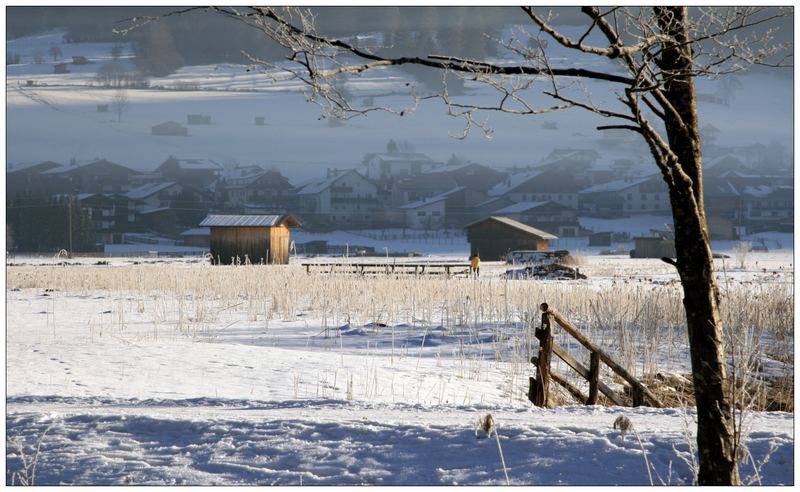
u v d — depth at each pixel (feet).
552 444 43.37
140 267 316.60
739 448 37.65
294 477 40.63
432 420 51.11
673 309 124.16
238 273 226.17
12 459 44.37
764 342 99.96
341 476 40.57
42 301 174.81
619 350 94.12
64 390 69.46
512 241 560.20
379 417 52.95
